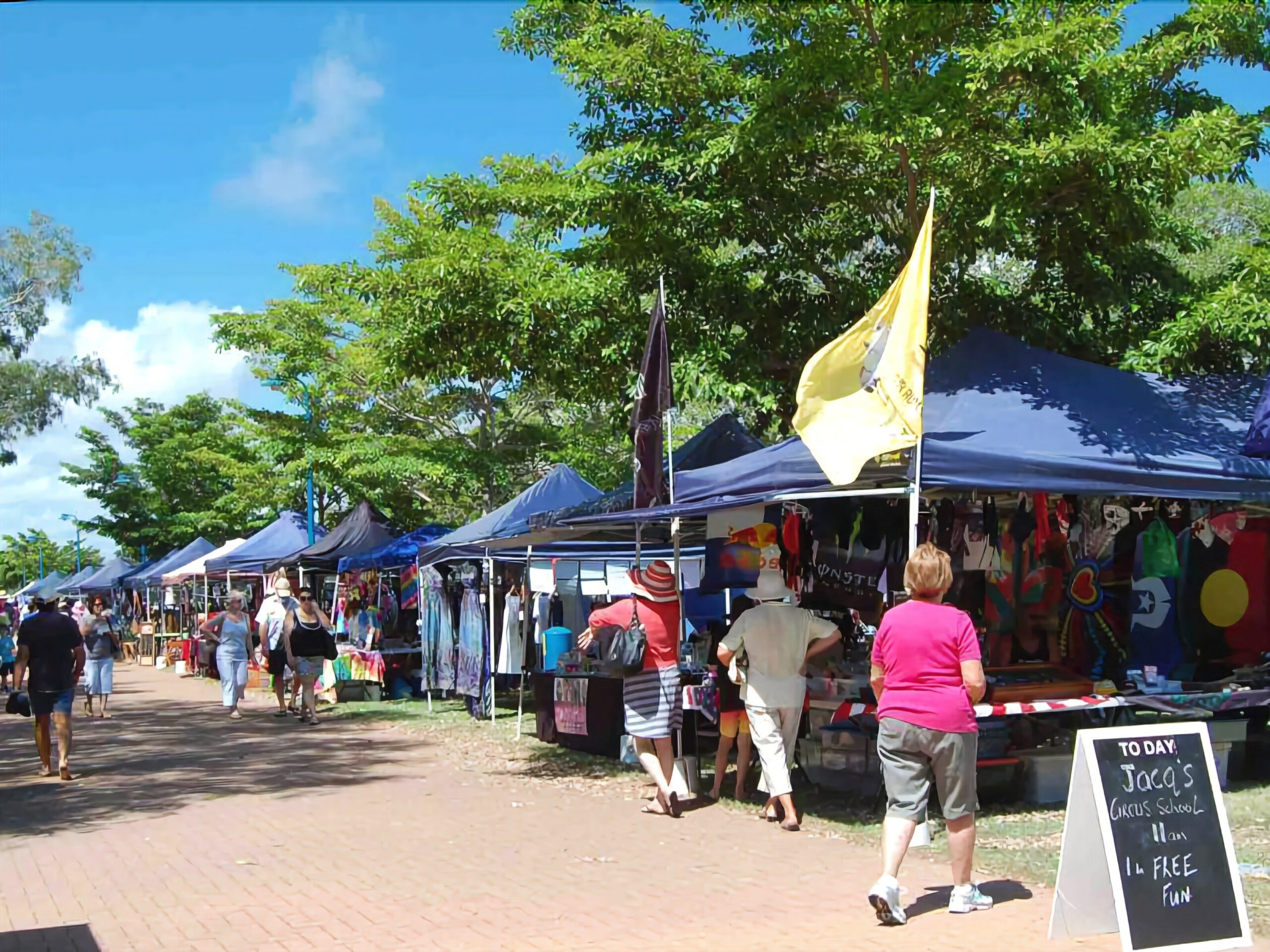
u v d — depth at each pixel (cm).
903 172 1273
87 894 697
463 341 1431
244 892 691
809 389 830
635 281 1369
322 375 3022
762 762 854
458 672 1667
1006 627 962
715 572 1080
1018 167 1159
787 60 1228
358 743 1410
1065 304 1402
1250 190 2069
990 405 962
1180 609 994
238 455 4844
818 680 972
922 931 575
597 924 610
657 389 1067
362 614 2050
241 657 1777
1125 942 514
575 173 1337
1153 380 1083
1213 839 542
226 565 2666
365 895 678
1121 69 1232
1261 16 1217
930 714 580
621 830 858
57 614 1191
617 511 1162
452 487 3009
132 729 1628
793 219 1377
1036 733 952
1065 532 978
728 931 589
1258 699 942
